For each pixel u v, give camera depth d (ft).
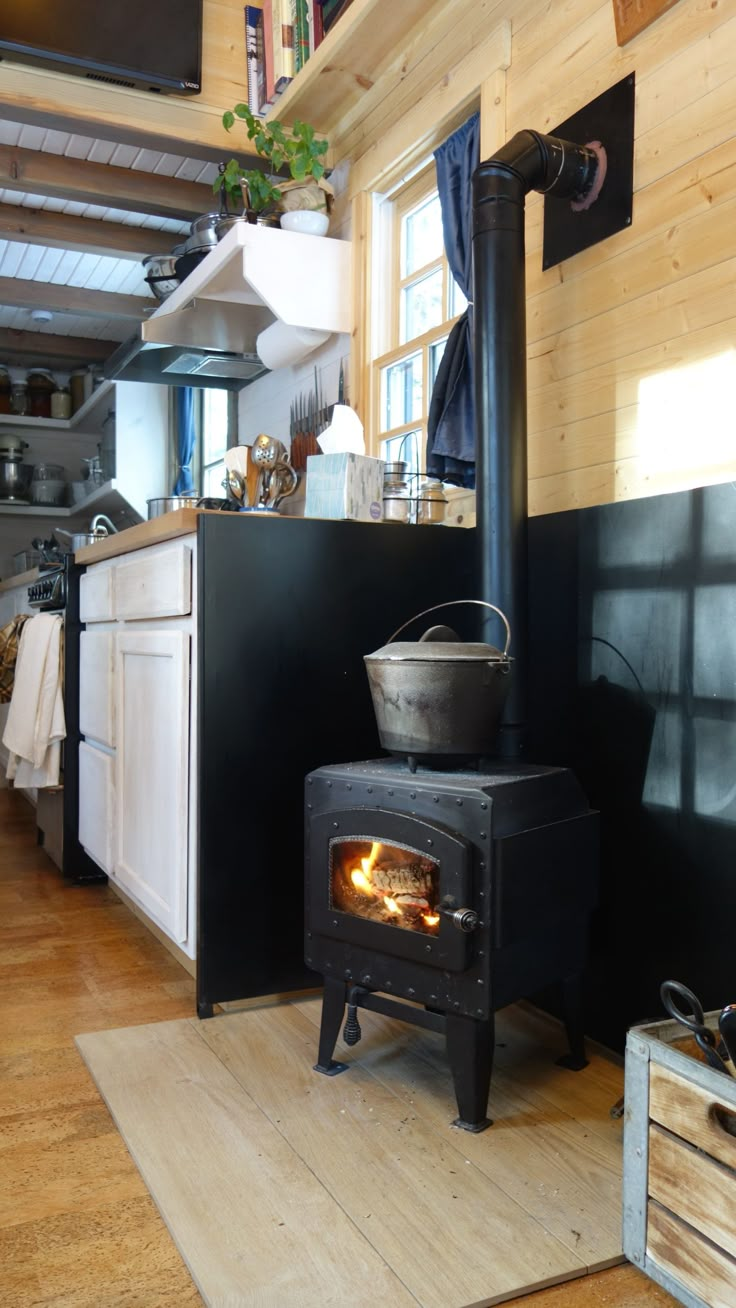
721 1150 3.91
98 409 17.92
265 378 12.80
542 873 5.66
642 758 6.30
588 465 6.94
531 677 7.34
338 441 8.30
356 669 7.51
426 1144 5.35
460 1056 5.52
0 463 18.12
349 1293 4.12
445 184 8.50
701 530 5.80
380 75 9.61
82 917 9.51
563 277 7.16
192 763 7.15
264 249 9.71
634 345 6.49
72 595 10.61
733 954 5.61
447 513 8.91
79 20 9.33
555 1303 4.15
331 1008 6.21
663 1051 4.21
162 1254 4.40
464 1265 4.33
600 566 6.64
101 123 9.86
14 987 7.64
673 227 6.15
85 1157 5.22
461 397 7.86
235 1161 5.15
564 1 7.13
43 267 14.47
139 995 7.50
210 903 7.00
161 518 7.41
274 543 7.22
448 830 5.42
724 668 5.65
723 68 5.78
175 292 11.23
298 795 7.29
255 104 10.50
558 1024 7.16
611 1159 5.23
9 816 14.67
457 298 8.98
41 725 10.50
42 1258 4.35
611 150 6.65
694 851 5.89
